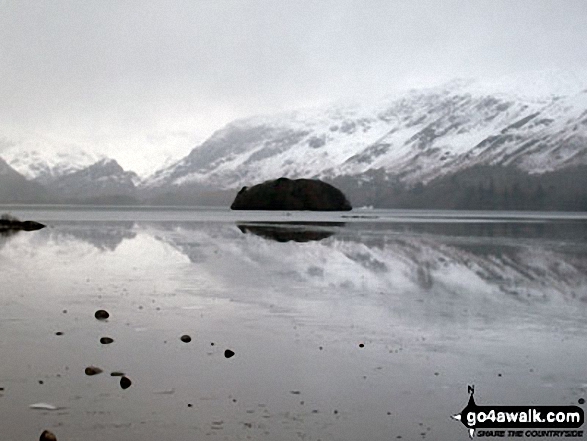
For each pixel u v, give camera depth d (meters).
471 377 12.95
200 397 11.51
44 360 13.64
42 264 32.12
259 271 30.08
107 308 19.80
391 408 11.12
